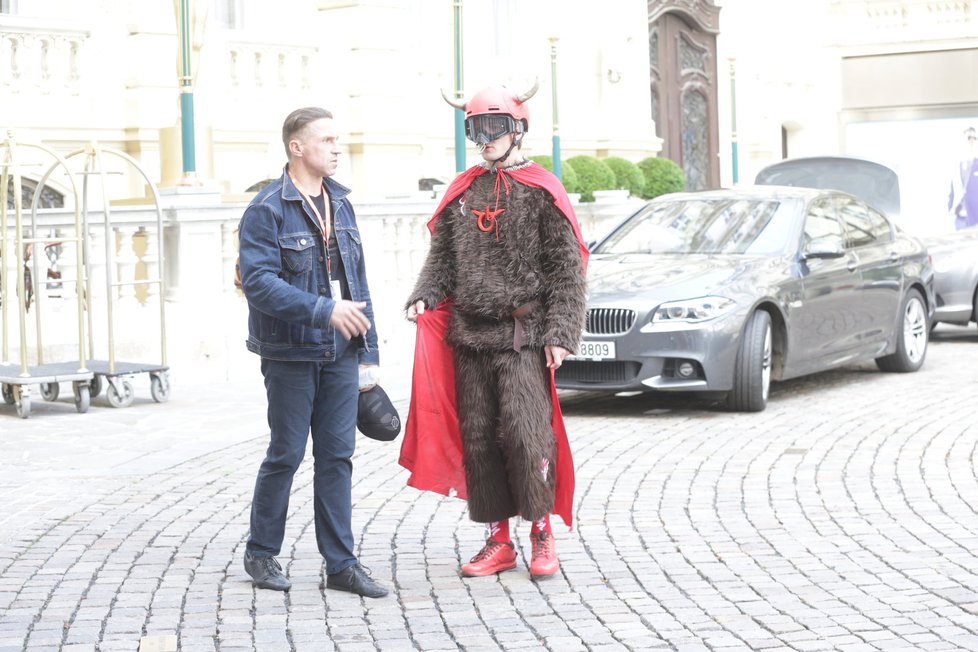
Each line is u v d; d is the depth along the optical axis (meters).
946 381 14.86
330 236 7.02
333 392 7.03
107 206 12.98
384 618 6.67
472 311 7.26
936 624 6.47
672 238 14.14
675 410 13.01
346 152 24.70
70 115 20.03
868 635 6.32
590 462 10.48
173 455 10.80
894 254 15.25
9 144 12.77
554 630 6.47
